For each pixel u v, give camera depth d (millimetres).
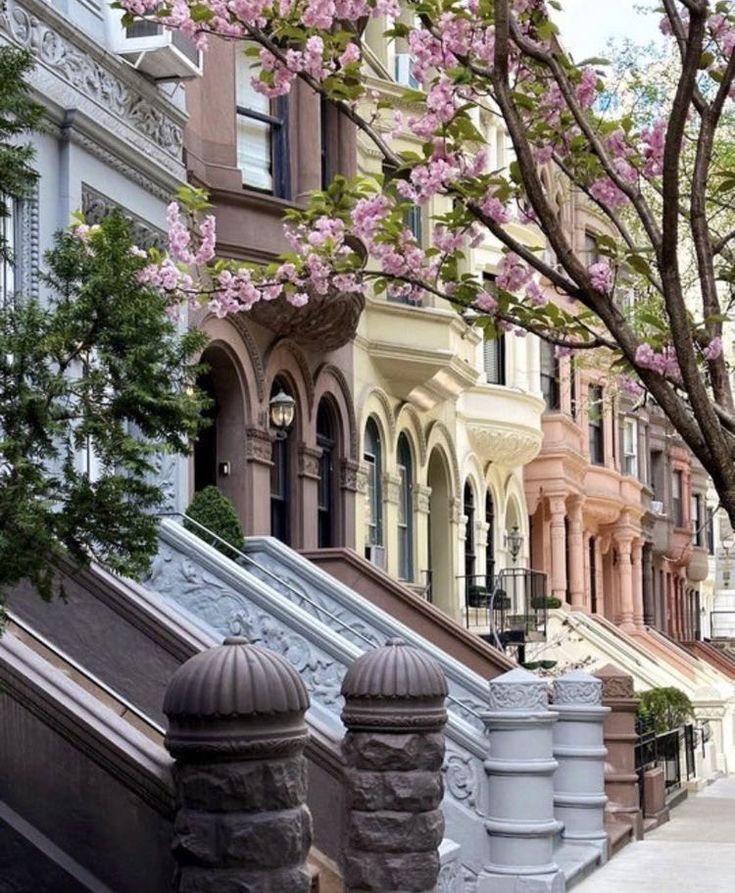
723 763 31375
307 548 20938
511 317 9352
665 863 15844
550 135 9375
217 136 18547
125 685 12125
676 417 8039
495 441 30688
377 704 10625
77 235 8359
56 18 14258
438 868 10695
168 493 16406
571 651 32531
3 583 7172
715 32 8594
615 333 8273
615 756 18078
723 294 25500
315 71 9070
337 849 11086
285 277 10062
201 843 8055
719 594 58812
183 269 10047
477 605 28969
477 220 9312
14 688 9133
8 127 7262
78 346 7418
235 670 8109
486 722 13547
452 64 8977
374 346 24156
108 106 15422
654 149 9156
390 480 25250
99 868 8938
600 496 38875
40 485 7133
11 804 9078
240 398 19047
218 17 9133
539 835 13312
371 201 9406
